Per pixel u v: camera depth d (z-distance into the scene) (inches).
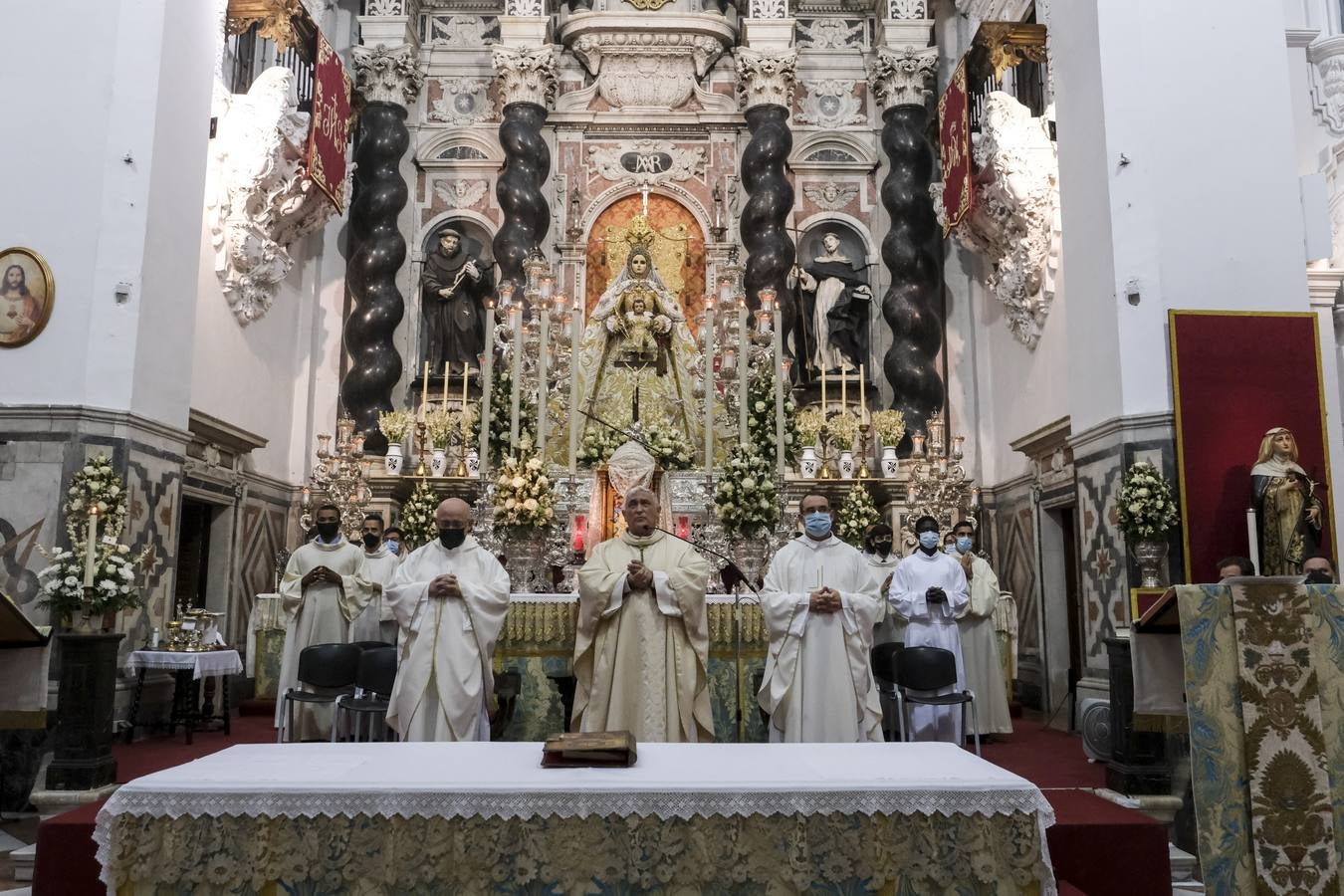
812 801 148.6
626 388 461.4
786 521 434.3
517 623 311.1
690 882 147.3
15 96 365.7
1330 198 390.3
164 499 378.9
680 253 611.8
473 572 273.3
